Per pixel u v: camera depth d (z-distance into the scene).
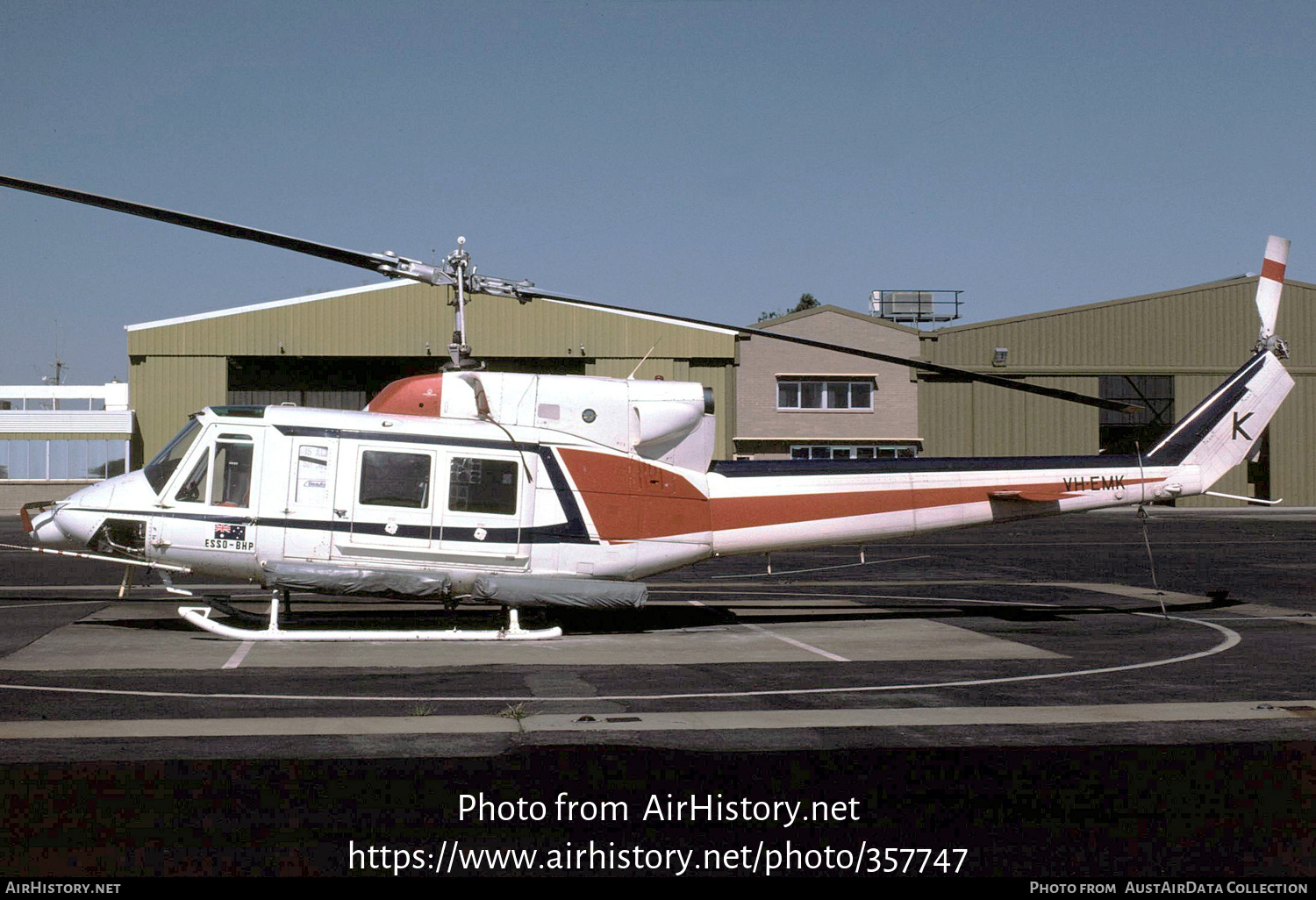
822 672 10.80
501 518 12.95
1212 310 51.16
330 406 50.06
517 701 9.16
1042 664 11.38
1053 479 15.16
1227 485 52.41
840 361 50.81
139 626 13.40
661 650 12.13
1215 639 13.37
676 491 13.75
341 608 15.41
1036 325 51.09
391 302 46.44
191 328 46.34
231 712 8.59
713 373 49.84
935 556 26.11
